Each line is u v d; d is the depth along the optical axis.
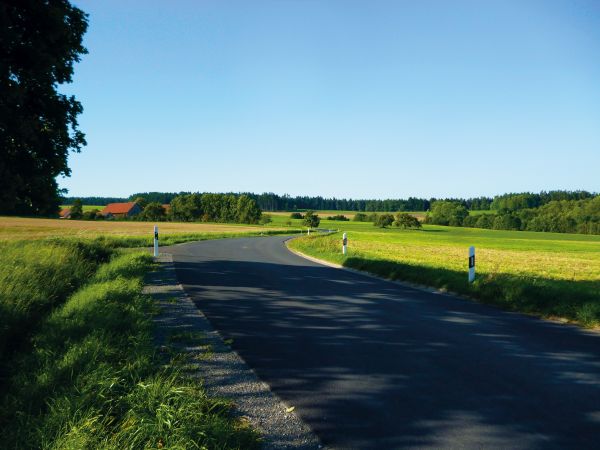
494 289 9.44
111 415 3.60
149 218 136.75
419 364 5.19
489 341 6.21
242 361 5.24
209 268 15.34
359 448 3.26
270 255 22.69
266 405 4.00
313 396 4.22
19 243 15.16
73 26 14.13
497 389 4.42
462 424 3.65
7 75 11.93
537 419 3.74
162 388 3.97
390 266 14.03
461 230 114.25
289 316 7.75
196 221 140.50
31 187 13.98
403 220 116.38
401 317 7.77
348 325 7.12
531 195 158.25
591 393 4.31
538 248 52.41
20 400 3.90
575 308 7.72
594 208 108.88
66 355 4.84
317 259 20.69
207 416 3.54
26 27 12.39
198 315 7.71
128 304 7.72
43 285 8.77
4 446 3.18
